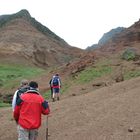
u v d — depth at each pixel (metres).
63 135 13.39
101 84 32.03
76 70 39.34
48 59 84.12
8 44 85.62
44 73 46.09
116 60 38.12
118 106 16.31
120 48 44.22
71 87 33.94
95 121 14.56
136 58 37.31
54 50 89.12
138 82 22.78
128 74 33.16
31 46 86.88
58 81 25.22
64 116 16.52
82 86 33.31
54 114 17.44
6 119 18.62
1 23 109.12
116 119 14.30
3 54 78.94
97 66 37.69
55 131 14.20
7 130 15.70
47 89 36.75
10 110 22.33
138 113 14.65
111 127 13.41
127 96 18.17
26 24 101.62
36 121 9.99
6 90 43.00
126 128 13.06
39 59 82.38
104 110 16.09
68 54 90.25
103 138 12.37
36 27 108.94
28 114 9.97
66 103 20.27
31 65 77.19
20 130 10.02
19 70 67.50
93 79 34.56
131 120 13.88
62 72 41.53
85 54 44.03
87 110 16.78
